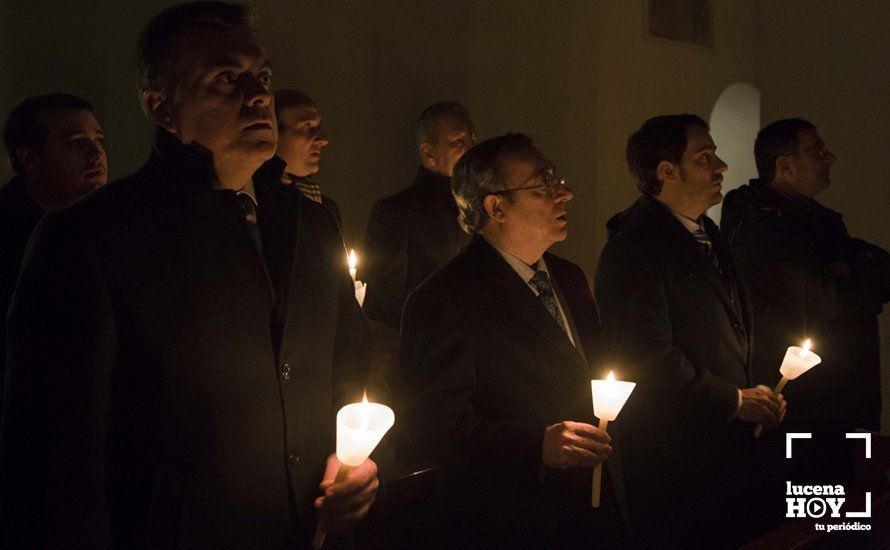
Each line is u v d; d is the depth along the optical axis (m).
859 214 6.22
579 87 5.58
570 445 2.09
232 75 1.66
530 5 5.30
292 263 1.71
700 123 3.25
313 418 1.71
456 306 2.27
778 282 3.70
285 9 4.48
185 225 1.61
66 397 1.45
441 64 5.02
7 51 3.87
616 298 3.03
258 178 1.79
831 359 3.74
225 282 1.62
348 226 4.82
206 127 1.64
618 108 5.90
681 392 2.92
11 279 2.51
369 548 2.75
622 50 5.93
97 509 1.46
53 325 1.47
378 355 1.97
